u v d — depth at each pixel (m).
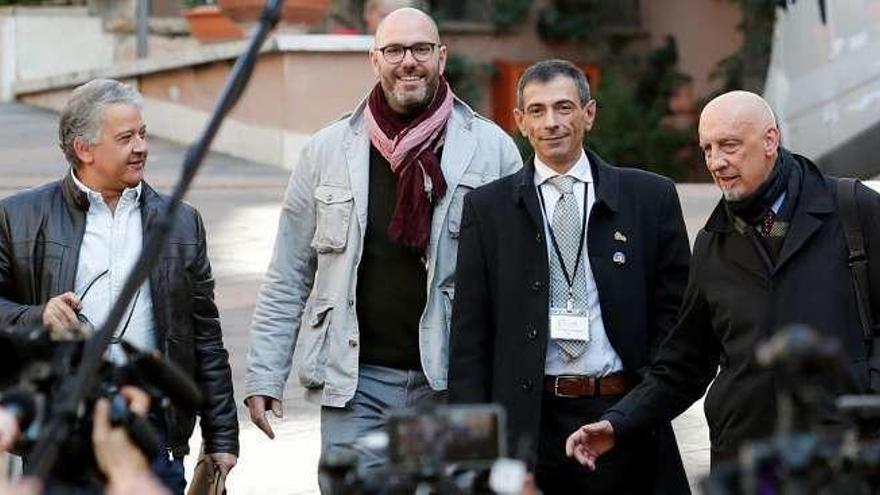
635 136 23.44
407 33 6.22
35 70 24.17
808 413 3.30
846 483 3.30
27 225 5.81
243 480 8.08
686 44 24.80
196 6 22.17
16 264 5.80
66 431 3.94
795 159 5.51
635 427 5.77
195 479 6.07
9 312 5.69
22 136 20.44
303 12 20.20
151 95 21.36
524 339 5.94
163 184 17.52
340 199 6.31
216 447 6.02
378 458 5.57
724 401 5.49
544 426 5.96
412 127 6.23
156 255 4.23
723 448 5.52
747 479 3.12
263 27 4.46
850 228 5.40
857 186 5.45
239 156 20.27
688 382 5.80
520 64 24.16
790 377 3.29
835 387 5.25
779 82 16.62
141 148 5.76
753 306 5.43
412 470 3.44
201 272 5.91
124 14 24.33
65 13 24.33
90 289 5.77
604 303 5.95
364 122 6.36
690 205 15.71
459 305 6.05
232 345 10.53
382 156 6.29
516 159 6.42
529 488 4.29
